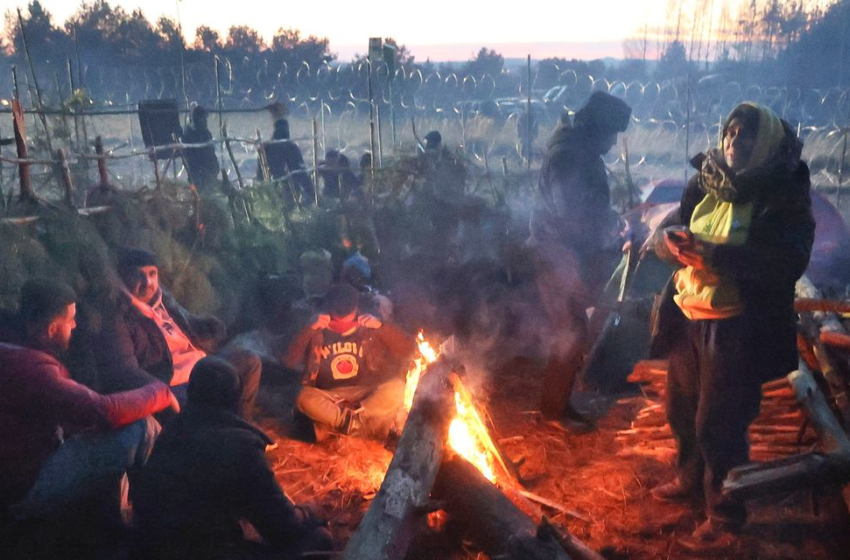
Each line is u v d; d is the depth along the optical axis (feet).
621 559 11.87
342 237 24.02
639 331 18.78
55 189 20.38
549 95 69.62
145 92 64.23
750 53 75.25
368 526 9.90
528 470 14.75
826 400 13.92
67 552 11.22
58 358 12.94
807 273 23.48
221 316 20.10
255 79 69.97
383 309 19.95
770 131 10.60
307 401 16.10
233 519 10.72
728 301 11.27
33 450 11.25
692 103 56.95
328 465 15.20
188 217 21.13
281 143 36.32
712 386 11.59
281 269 22.07
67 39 74.33
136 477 10.78
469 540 11.74
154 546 10.51
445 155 27.09
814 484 10.73
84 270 14.40
